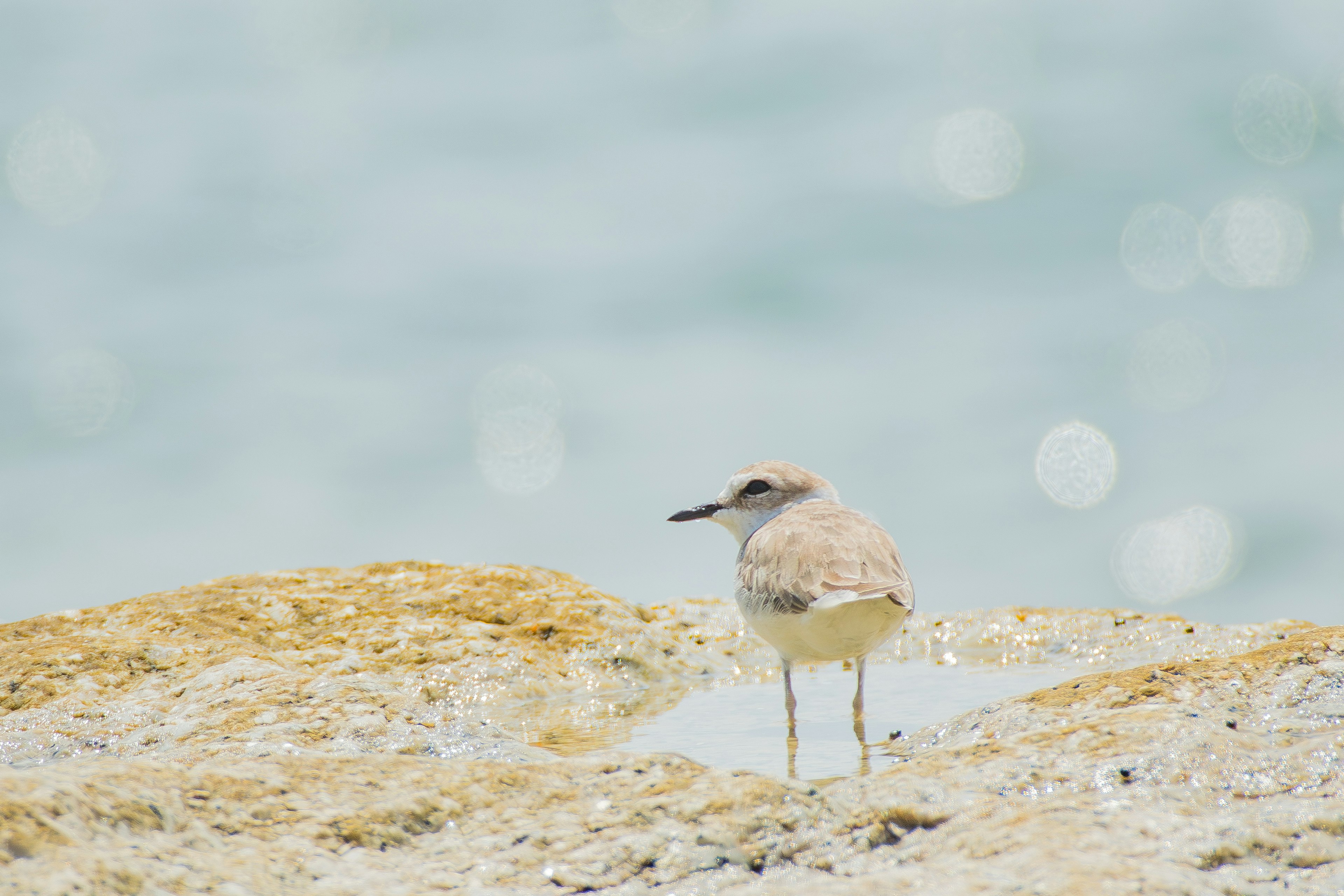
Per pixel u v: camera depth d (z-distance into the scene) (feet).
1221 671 19.85
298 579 32.35
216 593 30.91
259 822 14.29
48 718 22.29
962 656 31.19
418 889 13.46
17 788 13.37
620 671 29.40
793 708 25.68
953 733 20.38
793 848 14.56
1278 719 17.99
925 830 14.84
